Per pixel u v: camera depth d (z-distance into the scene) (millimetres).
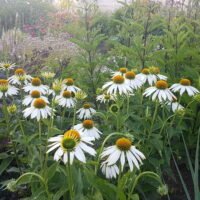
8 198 674
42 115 585
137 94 766
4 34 1460
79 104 780
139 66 911
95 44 938
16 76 735
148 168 671
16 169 671
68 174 461
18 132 708
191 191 753
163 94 646
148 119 728
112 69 973
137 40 914
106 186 517
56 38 1492
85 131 595
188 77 891
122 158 466
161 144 663
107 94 737
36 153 600
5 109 667
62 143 435
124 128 676
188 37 1024
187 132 825
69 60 1138
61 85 667
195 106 796
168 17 1117
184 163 830
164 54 944
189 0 1153
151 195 668
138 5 1100
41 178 479
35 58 1175
